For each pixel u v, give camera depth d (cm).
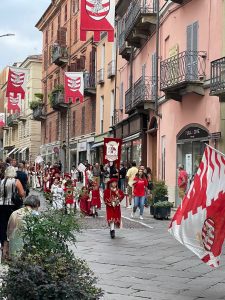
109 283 880
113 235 1421
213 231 801
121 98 3622
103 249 1237
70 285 543
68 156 4997
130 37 3059
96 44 4272
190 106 2198
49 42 5934
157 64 2612
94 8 1711
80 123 4700
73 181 1991
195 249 806
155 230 1603
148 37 2897
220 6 1952
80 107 4709
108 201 1425
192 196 821
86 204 1959
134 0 3020
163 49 2577
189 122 2206
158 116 2628
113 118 3812
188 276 947
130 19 3100
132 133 3173
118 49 3684
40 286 534
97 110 4206
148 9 2767
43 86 6203
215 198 804
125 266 1033
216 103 1972
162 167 2561
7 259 597
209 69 2036
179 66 2202
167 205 1928
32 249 584
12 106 3338
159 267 1027
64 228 604
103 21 1709
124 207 2483
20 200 1077
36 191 3469
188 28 2228
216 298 795
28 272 539
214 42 1998
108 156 2362
